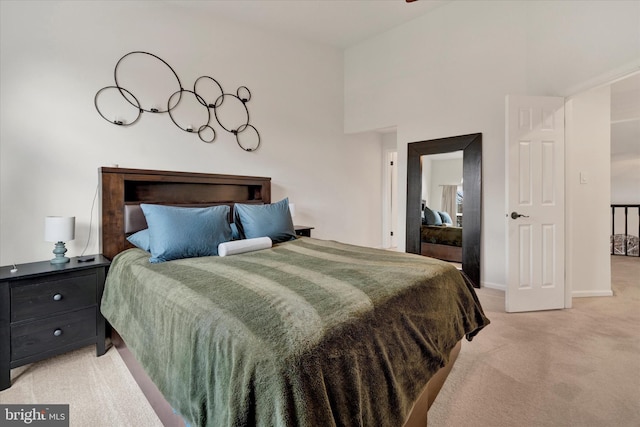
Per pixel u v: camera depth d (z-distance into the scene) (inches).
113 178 97.6
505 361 76.3
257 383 32.4
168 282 58.1
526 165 112.2
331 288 51.1
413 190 160.9
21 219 89.5
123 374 72.6
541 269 112.5
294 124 161.3
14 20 87.7
